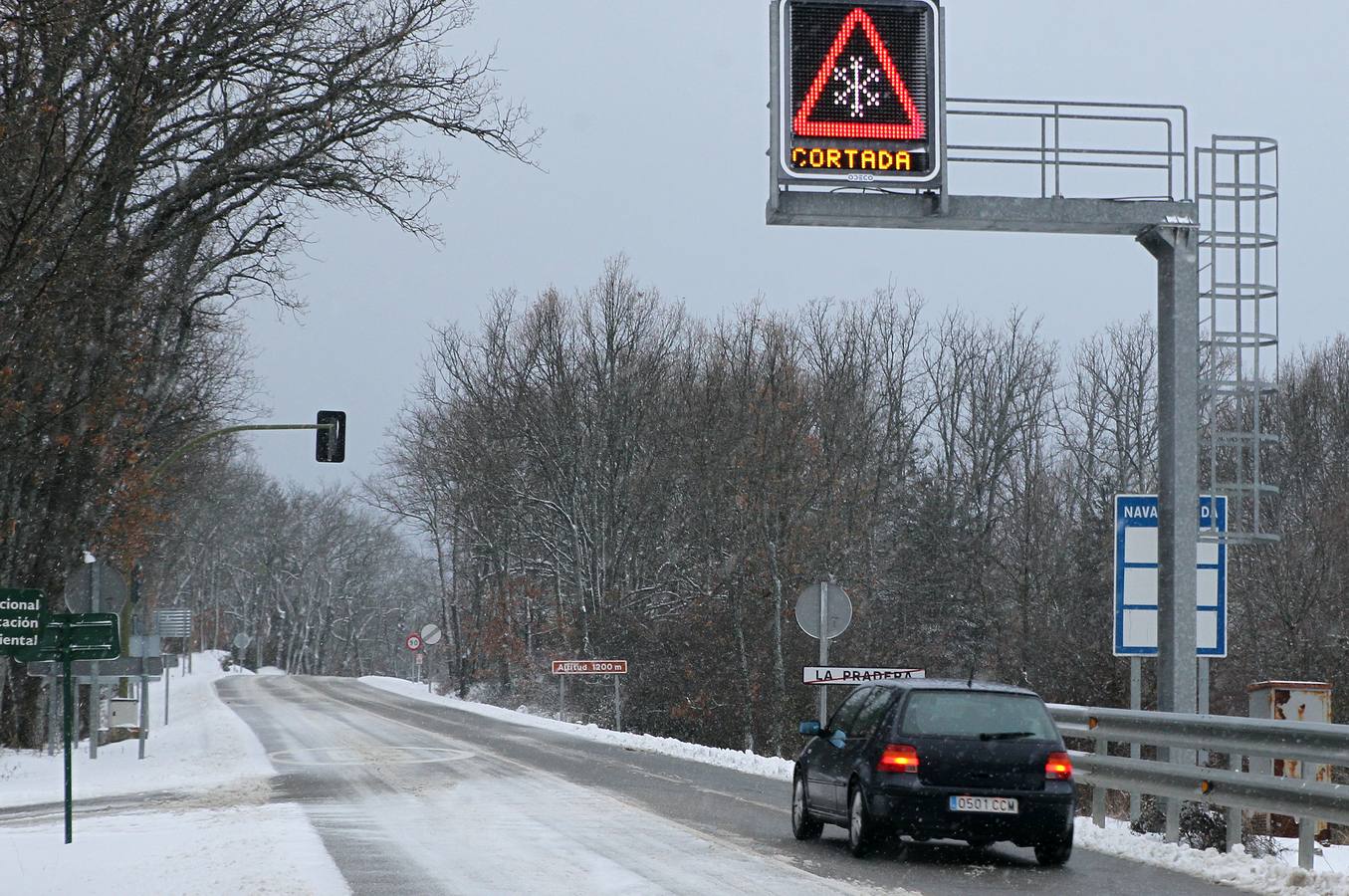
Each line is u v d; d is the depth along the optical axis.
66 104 27.50
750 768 26.00
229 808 19.44
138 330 35.81
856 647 57.81
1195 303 17.47
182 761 30.33
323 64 32.47
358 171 33.09
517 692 70.00
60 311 29.19
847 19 16.28
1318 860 14.78
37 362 30.36
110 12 28.02
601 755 29.05
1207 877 13.41
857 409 71.00
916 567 66.19
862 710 15.36
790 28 16.23
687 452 64.88
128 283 32.94
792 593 56.97
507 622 72.62
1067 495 73.44
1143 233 17.70
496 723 42.81
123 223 33.75
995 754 14.11
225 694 68.88
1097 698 48.16
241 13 32.28
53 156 26.02
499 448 69.62
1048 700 50.75
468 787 21.77
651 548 66.44
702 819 17.58
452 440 73.12
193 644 148.25
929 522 67.69
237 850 14.44
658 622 60.69
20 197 25.42
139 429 36.56
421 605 168.12
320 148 32.44
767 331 64.62
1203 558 17.53
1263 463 62.38
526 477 69.69
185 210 34.81
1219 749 14.46
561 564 69.38
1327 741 12.73
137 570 47.84
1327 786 12.62
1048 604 61.94
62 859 14.59
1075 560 60.94
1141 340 76.00
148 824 17.88
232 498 112.75
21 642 16.52
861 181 16.33
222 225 36.53
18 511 34.97
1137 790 16.08
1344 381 64.94
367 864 13.49
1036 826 13.98
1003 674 57.62
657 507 66.62
